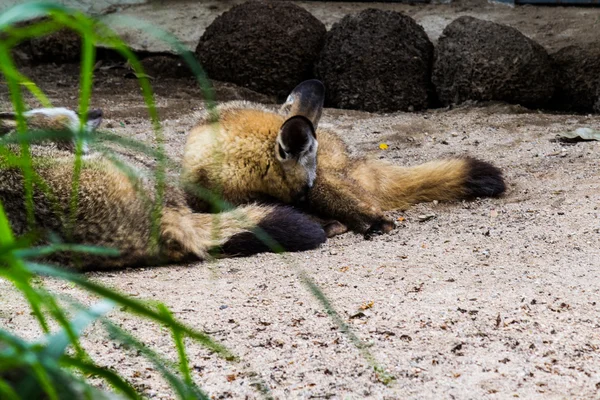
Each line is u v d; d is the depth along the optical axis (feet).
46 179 30.86
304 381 19.58
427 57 68.69
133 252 31.99
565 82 67.00
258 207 34.96
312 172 37.52
